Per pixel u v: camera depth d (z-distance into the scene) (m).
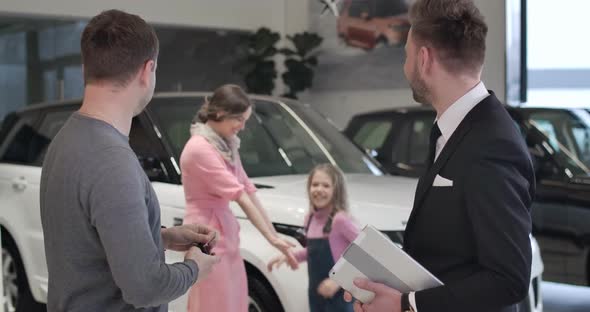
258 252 3.66
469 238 1.76
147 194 1.85
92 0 10.42
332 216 3.46
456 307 1.70
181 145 4.38
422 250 1.86
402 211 3.73
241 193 3.39
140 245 1.73
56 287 1.84
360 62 11.54
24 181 4.86
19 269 4.98
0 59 10.03
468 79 1.84
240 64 12.27
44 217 1.85
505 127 1.77
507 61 9.77
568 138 5.81
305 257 3.54
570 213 5.35
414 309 1.75
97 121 1.83
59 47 10.44
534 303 4.12
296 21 12.35
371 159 5.06
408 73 1.91
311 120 5.12
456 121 1.84
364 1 11.39
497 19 9.80
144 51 1.86
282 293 3.55
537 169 5.57
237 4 11.95
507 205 1.67
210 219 3.42
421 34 1.85
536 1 9.72
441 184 1.80
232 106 3.41
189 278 1.89
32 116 5.38
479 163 1.72
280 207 3.72
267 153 4.70
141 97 1.90
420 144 6.46
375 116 6.89
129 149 1.82
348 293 1.95
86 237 1.78
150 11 10.99
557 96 9.64
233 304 3.45
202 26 11.56
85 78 1.87
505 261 1.65
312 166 4.73
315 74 12.20
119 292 1.83
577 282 5.35
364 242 1.77
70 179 1.77
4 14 9.81
